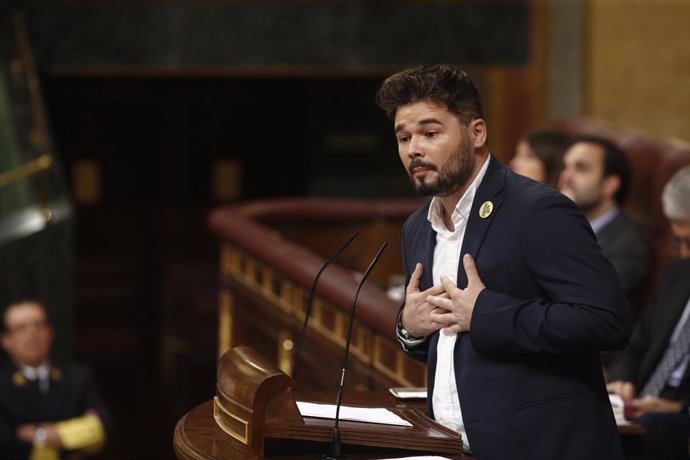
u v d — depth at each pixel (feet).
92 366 140.05
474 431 31.78
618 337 30.35
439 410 33.35
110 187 142.72
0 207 102.58
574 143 61.93
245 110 142.41
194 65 110.63
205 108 142.10
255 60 110.93
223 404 32.24
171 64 110.42
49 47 110.01
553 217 30.99
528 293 31.53
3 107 107.86
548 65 106.52
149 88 141.08
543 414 31.27
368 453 31.76
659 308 53.21
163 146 142.61
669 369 51.70
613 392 49.29
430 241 34.35
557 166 65.10
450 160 31.73
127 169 142.61
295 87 141.59
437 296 32.45
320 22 110.83
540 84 108.27
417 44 111.04
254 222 71.82
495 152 113.19
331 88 129.18
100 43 110.11
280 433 30.60
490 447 31.50
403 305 35.68
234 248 73.00
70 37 109.91
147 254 143.64
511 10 110.52
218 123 142.61
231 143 142.92
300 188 142.72
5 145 106.52
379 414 33.40
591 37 99.86
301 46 110.83
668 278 53.47
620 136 71.56
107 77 139.54
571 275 30.53
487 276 31.86
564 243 30.71
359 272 82.28
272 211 79.77
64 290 105.50
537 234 31.01
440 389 33.24
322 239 81.61
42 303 101.91
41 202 104.53
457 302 31.76
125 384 137.39
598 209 61.31
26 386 86.12
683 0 98.27
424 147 31.71
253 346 69.51
